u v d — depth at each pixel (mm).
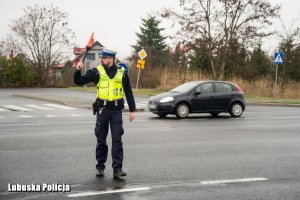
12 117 16953
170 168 7465
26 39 54281
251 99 27750
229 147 9773
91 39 6652
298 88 30906
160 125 14195
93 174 6945
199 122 15320
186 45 35031
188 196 5750
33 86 54312
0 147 9555
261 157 8586
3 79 52719
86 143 10188
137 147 9656
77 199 5551
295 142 10648
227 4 33188
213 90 17422
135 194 5805
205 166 7664
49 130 12719
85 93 35969
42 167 7461
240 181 6598
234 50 35375
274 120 16359
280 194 5902
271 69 42406
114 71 6781
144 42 63594
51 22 54906
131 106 6941
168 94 17047
